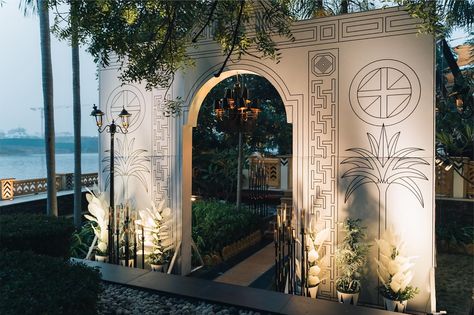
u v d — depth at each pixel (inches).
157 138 196.5
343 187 156.2
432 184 142.5
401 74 146.6
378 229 150.6
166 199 194.5
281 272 156.9
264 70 169.8
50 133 239.0
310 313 106.4
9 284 90.4
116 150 207.0
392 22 147.6
